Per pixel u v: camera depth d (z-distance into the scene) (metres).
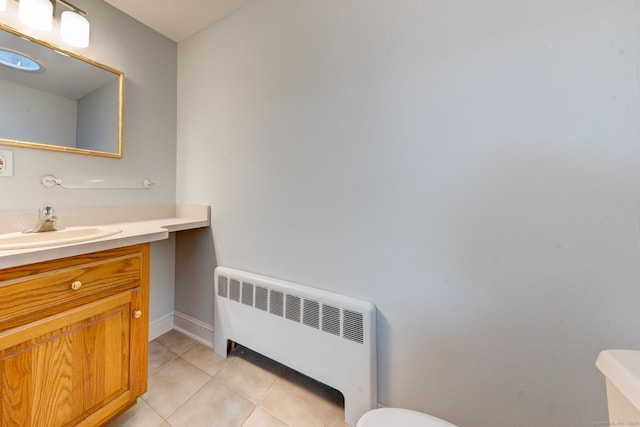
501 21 0.84
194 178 1.71
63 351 0.87
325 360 1.14
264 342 1.33
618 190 0.71
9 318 0.75
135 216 1.56
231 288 1.47
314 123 1.22
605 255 0.73
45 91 1.20
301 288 1.23
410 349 1.03
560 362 0.79
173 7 1.46
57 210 1.25
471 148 0.90
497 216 0.86
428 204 0.98
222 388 1.29
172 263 1.83
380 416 0.77
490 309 0.88
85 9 1.33
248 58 1.44
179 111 1.79
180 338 1.73
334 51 1.15
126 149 1.53
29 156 1.16
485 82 0.87
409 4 0.99
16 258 0.73
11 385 0.76
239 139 1.49
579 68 0.74
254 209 1.44
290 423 1.10
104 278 0.98
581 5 0.74
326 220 1.21
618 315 0.72
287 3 1.29
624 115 0.70
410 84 0.99
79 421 0.92
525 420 0.84
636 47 0.69
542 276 0.81
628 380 0.39
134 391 1.10
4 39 1.08
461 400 0.94
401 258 1.04
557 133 0.78
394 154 1.04
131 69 1.54
